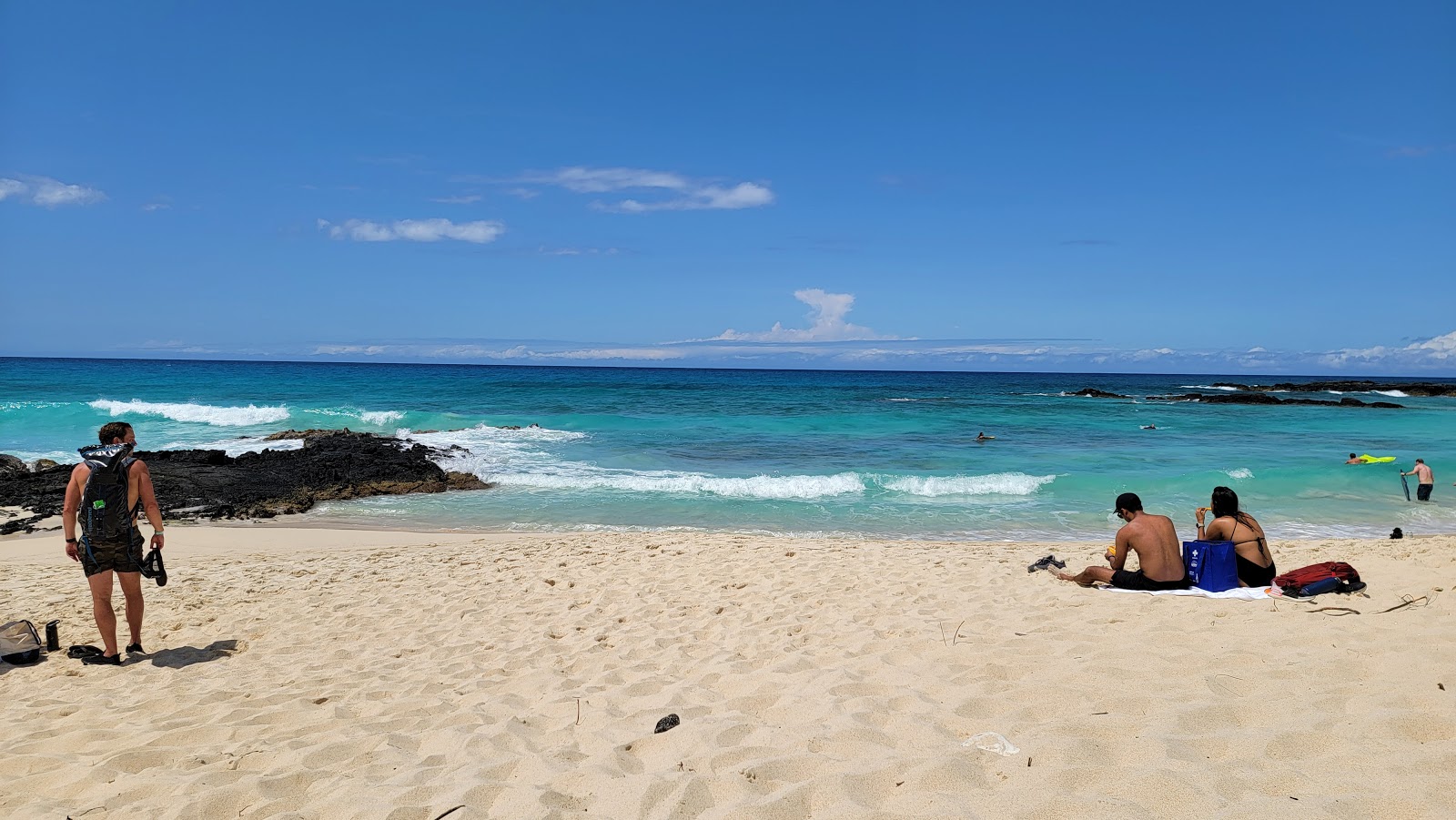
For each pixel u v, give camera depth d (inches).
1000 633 215.5
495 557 414.6
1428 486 651.5
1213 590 267.6
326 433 995.9
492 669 224.1
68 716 192.4
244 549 468.4
